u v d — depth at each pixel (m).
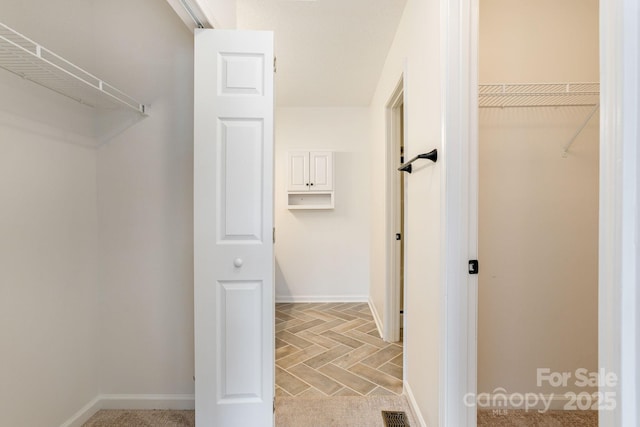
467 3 1.11
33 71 1.18
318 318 2.99
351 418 1.54
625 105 0.46
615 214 0.48
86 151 1.57
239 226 1.42
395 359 2.17
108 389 1.65
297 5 1.78
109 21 1.60
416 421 1.50
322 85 2.91
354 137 3.50
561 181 1.59
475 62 1.13
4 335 1.19
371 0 1.74
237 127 1.41
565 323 1.61
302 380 1.89
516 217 1.60
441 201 1.17
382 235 2.65
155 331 1.65
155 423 1.53
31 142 1.29
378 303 2.84
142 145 1.64
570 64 1.59
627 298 0.47
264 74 1.42
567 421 1.52
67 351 1.46
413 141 1.63
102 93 1.42
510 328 1.61
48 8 1.39
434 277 1.28
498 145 1.59
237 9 1.80
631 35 0.46
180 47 1.62
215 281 1.42
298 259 3.54
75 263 1.51
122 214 1.64
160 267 1.65
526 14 1.58
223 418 1.42
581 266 1.60
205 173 1.40
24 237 1.27
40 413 1.33
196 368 1.41
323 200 3.53
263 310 1.43
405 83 1.78
